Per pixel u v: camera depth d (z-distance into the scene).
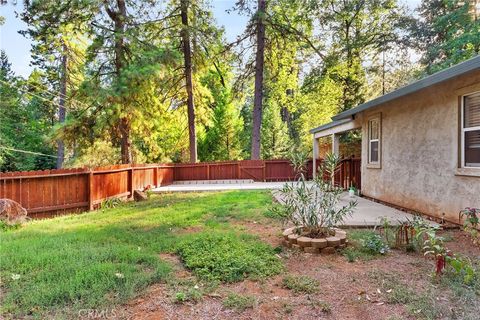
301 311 2.51
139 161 14.50
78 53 19.33
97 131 11.78
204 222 5.79
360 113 8.98
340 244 3.98
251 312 2.49
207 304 2.62
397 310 2.50
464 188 4.96
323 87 19.44
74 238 4.64
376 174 7.99
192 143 17.17
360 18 18.08
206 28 15.77
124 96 11.27
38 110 22.28
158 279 3.06
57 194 7.09
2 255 3.73
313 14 18.64
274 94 20.31
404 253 3.84
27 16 11.72
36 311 2.46
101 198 8.47
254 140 16.83
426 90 5.75
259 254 3.78
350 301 2.65
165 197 10.17
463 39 11.83
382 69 18.50
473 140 4.91
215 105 23.20
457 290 2.78
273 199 8.56
